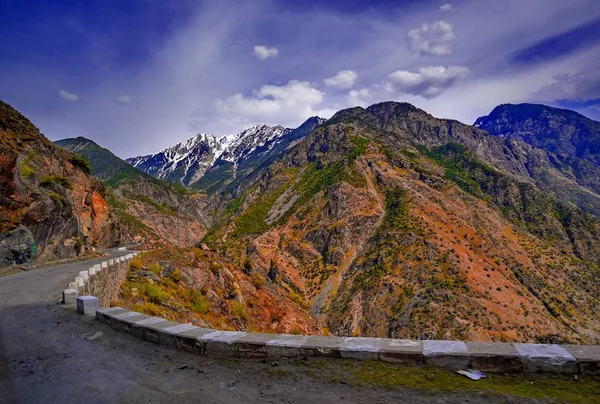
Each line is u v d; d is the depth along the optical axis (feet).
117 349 30.60
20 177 126.41
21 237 114.52
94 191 202.49
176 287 109.91
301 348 25.76
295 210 620.08
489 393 19.20
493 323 348.38
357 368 23.29
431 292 382.42
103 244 201.05
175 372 25.07
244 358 26.63
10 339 35.24
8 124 145.38
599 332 387.96
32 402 21.42
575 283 468.34
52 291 64.28
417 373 22.00
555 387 19.29
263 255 513.04
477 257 446.60
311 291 453.17
